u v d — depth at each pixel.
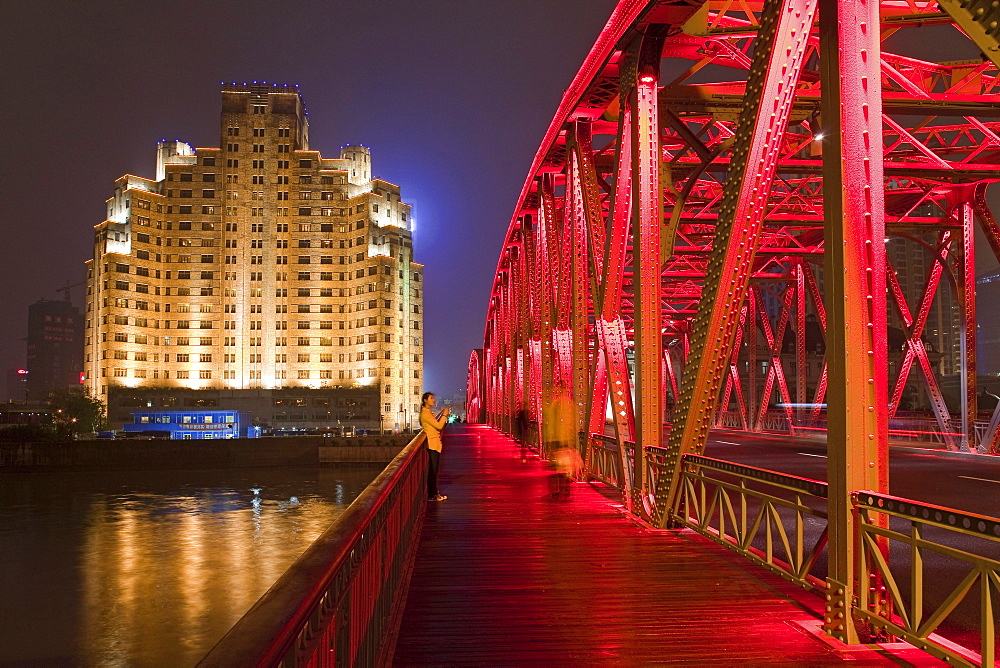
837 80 5.18
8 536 60.81
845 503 5.18
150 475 89.94
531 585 6.91
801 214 23.98
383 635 5.07
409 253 141.75
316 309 136.75
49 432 102.12
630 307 31.19
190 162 145.25
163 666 35.47
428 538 9.38
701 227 21.22
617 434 12.04
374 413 130.00
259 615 1.81
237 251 135.88
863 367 5.17
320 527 63.88
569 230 16.52
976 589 7.41
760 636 5.38
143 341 130.62
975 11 3.26
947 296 104.12
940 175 15.84
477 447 27.53
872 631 5.19
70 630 40.47
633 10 9.78
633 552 8.35
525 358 24.25
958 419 27.34
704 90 12.41
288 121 139.25
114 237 130.25
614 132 14.81
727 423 43.72
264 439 95.25
